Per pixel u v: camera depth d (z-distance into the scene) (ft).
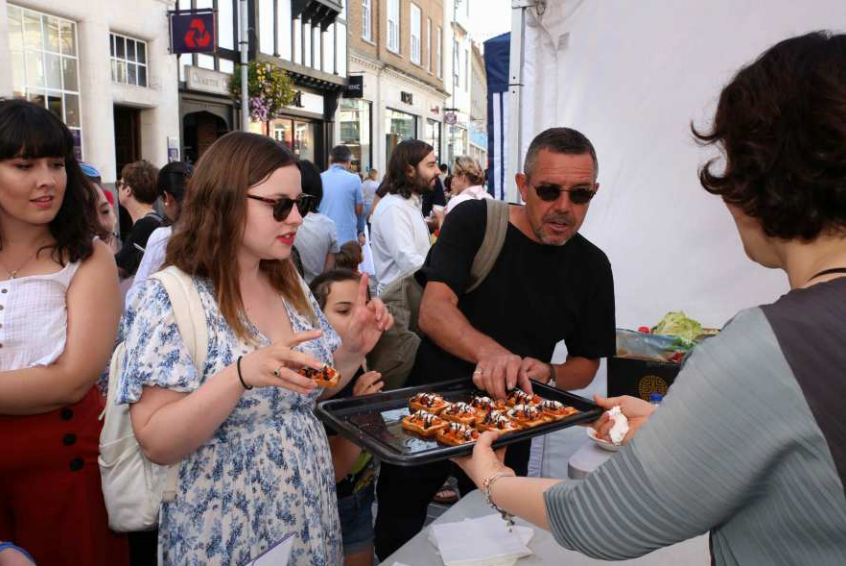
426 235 13.98
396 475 7.11
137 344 4.44
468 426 5.08
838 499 2.26
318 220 14.35
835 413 2.27
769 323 2.46
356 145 62.18
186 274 4.69
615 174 9.66
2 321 5.49
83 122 27.89
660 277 9.63
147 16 30.76
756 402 2.39
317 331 4.39
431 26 82.12
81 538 5.78
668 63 9.06
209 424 4.24
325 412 5.10
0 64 23.18
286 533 4.76
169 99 32.81
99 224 6.23
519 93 10.11
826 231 2.59
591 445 7.02
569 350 7.23
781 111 2.52
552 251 6.65
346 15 55.52
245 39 33.32
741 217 2.89
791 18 8.41
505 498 3.48
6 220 5.65
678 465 2.55
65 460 5.70
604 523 2.77
